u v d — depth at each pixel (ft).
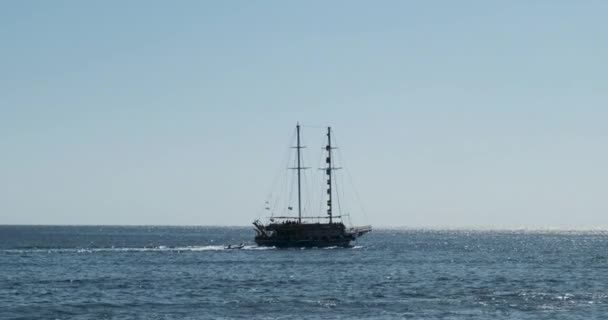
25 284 535.60
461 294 488.02
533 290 514.68
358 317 394.11
